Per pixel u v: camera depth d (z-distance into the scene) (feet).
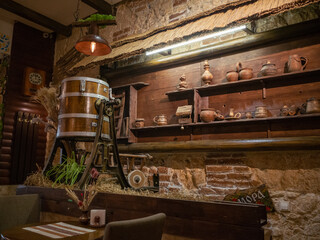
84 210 6.53
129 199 7.01
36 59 19.22
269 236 9.41
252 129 11.13
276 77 10.39
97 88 9.44
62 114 9.26
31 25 19.08
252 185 10.80
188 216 6.12
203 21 11.31
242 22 9.55
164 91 13.87
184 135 12.87
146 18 15.37
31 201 8.40
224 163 11.63
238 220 5.52
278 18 11.12
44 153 18.75
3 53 17.74
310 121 9.95
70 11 17.60
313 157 9.75
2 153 16.78
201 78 12.42
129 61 15.66
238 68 11.52
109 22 11.08
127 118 14.40
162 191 13.05
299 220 9.70
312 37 10.27
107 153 9.05
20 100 17.98
